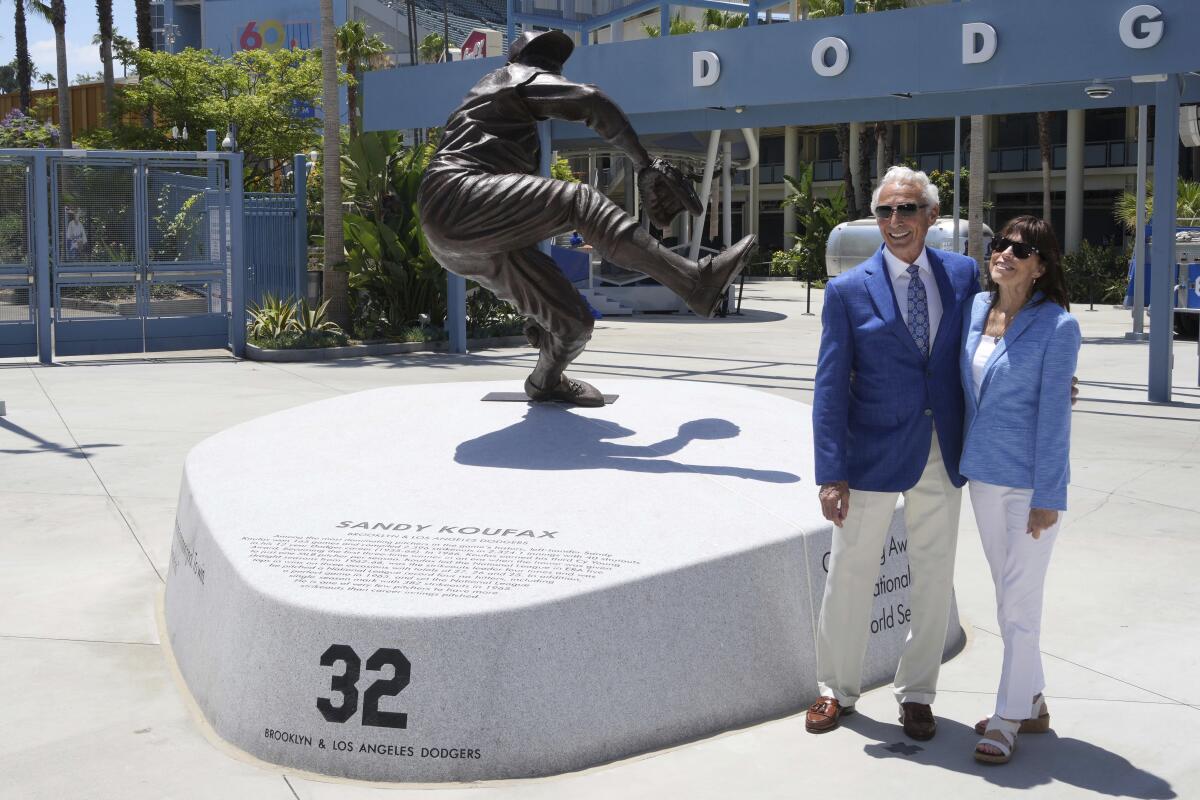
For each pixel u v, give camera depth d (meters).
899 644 4.70
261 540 4.41
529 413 6.68
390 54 55.84
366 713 3.71
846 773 3.73
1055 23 11.30
